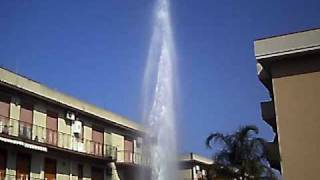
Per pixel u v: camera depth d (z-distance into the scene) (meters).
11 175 29.20
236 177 30.58
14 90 29.97
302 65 22.98
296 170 21.67
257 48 23.55
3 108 29.41
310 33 22.66
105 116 40.16
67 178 34.50
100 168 38.78
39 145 30.94
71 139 35.16
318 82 22.48
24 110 31.19
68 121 35.41
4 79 29.39
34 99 31.97
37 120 32.06
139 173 41.22
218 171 31.17
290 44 22.89
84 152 35.75
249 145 30.75
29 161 31.06
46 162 32.69
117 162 40.50
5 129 28.88
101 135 39.47
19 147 29.81
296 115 22.41
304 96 22.55
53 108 34.00
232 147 31.16
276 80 23.27
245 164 30.42
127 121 43.19
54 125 33.84
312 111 22.20
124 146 42.47
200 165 54.91
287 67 23.25
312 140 21.83
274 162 31.34
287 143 22.17
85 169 36.84
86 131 37.34
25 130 30.64
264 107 28.14
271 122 28.66
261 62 23.58
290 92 22.83
